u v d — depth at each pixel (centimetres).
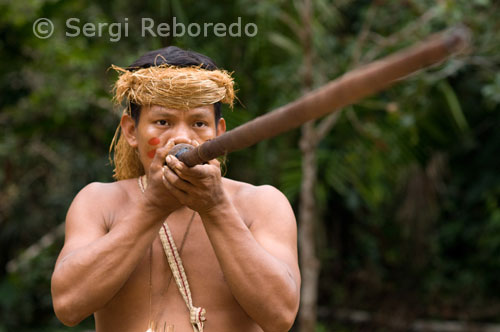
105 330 195
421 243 895
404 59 92
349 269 986
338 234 979
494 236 955
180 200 173
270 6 584
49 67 695
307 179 581
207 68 205
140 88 192
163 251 196
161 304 191
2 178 883
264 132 127
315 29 629
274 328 180
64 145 863
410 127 639
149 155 194
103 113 753
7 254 930
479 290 959
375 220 952
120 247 176
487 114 910
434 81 621
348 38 705
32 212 899
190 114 190
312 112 112
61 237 879
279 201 206
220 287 193
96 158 866
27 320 901
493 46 618
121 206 205
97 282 175
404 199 872
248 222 203
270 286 176
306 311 581
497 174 958
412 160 686
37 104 709
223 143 143
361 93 101
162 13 632
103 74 730
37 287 897
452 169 990
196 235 199
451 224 1001
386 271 976
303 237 584
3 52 691
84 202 203
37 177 904
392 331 914
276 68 641
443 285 966
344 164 669
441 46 88
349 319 936
